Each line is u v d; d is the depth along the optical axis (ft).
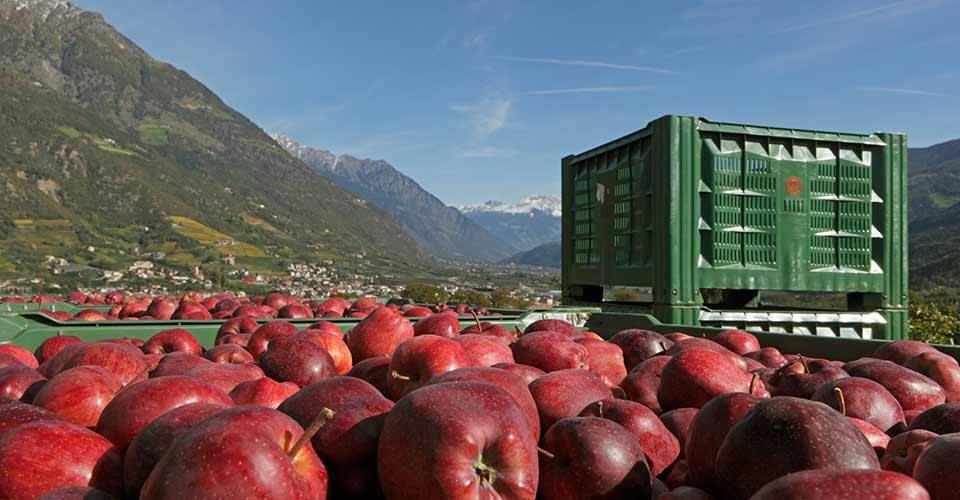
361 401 9.91
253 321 24.98
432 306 37.14
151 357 16.60
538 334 17.10
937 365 16.58
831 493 6.56
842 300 67.05
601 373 18.22
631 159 36.19
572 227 43.16
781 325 32.35
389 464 8.61
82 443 9.25
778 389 14.99
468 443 8.23
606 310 38.86
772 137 33.76
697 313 31.99
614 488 9.20
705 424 9.86
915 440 9.96
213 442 7.36
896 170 35.60
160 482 7.25
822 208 34.40
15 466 8.66
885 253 35.09
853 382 12.82
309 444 8.52
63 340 21.26
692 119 32.58
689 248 32.09
